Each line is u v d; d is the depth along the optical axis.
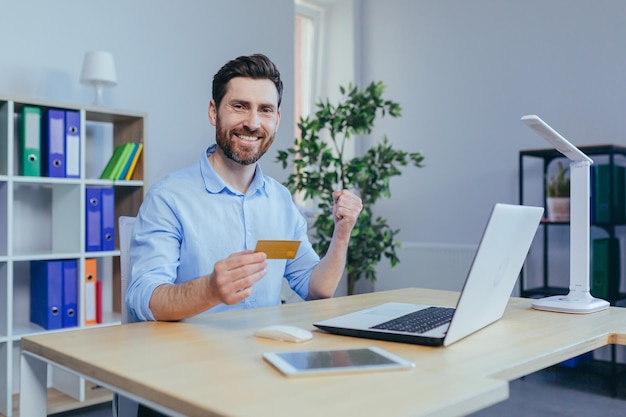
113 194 2.84
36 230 2.92
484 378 0.83
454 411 0.73
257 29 3.90
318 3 4.80
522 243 1.19
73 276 2.71
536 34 3.85
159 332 1.17
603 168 3.21
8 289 2.50
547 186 3.49
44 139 2.70
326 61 4.89
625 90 3.47
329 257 1.68
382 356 0.93
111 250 2.83
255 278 1.17
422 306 1.40
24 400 1.12
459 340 1.09
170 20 3.45
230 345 1.05
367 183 3.62
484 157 4.10
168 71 3.44
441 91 4.33
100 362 0.93
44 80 2.95
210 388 0.79
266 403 0.72
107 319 2.86
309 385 0.80
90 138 3.11
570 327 1.25
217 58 3.68
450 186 4.28
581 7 3.65
